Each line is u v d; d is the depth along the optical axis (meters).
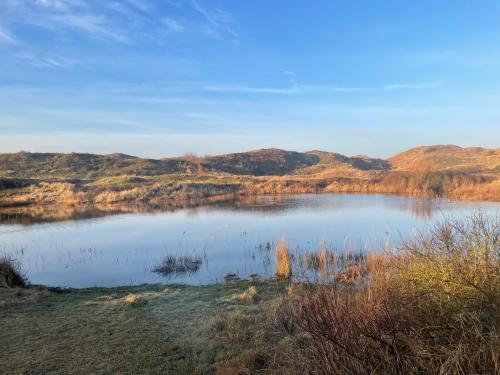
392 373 3.98
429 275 4.84
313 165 136.50
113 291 10.52
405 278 5.07
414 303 4.58
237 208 36.03
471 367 3.68
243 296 9.28
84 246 19.59
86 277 14.02
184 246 19.16
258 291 10.10
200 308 8.61
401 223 24.56
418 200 41.06
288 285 10.80
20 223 27.94
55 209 36.78
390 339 4.23
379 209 33.00
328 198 45.09
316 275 9.48
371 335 4.24
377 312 4.52
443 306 4.45
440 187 49.28
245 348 6.43
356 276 9.02
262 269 14.52
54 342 6.79
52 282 13.39
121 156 107.06
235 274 13.86
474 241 4.95
